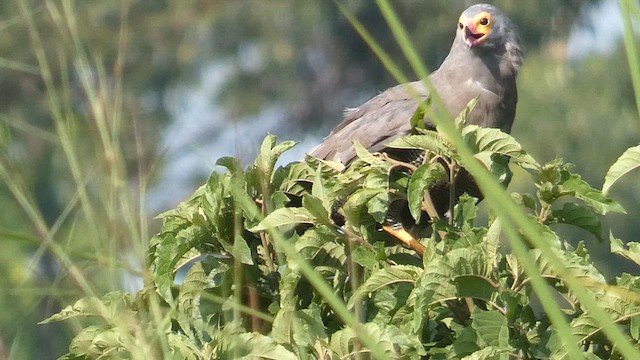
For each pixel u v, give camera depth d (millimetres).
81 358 7734
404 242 8414
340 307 5898
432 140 8031
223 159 8289
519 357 7371
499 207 5523
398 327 7527
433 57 29531
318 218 7977
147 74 28234
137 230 6402
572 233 25375
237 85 29891
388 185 8250
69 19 6691
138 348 6977
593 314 5594
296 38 30219
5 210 7035
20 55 21953
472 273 7285
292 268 7723
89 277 6930
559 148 27109
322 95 31188
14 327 7410
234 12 29672
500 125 13117
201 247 8289
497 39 13000
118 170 6348
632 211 26234
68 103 6539
